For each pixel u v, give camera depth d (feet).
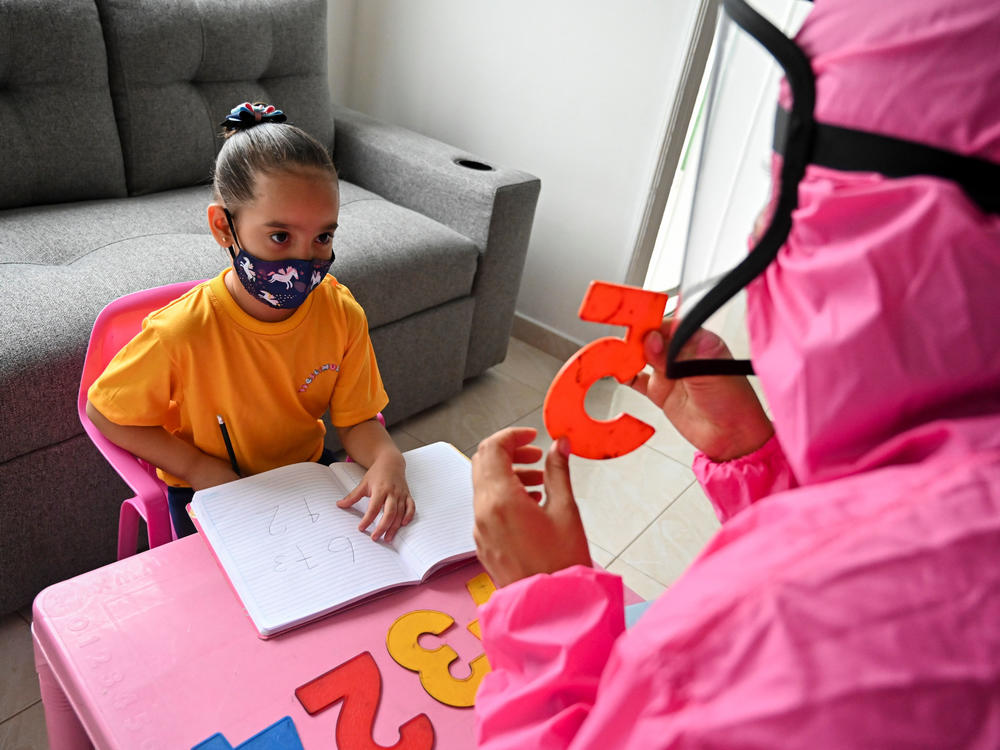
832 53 1.20
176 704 2.42
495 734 1.61
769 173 1.38
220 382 3.74
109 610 2.71
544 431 7.50
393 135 8.08
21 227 5.68
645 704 1.10
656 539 6.31
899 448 1.15
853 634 0.97
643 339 1.97
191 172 7.09
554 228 8.77
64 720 2.97
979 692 0.91
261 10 7.23
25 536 4.54
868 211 1.16
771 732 0.97
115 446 3.73
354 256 6.04
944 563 0.98
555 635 1.62
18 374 4.21
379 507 3.35
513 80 8.55
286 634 2.73
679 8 7.18
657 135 7.64
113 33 6.29
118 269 5.24
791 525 1.12
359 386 4.17
